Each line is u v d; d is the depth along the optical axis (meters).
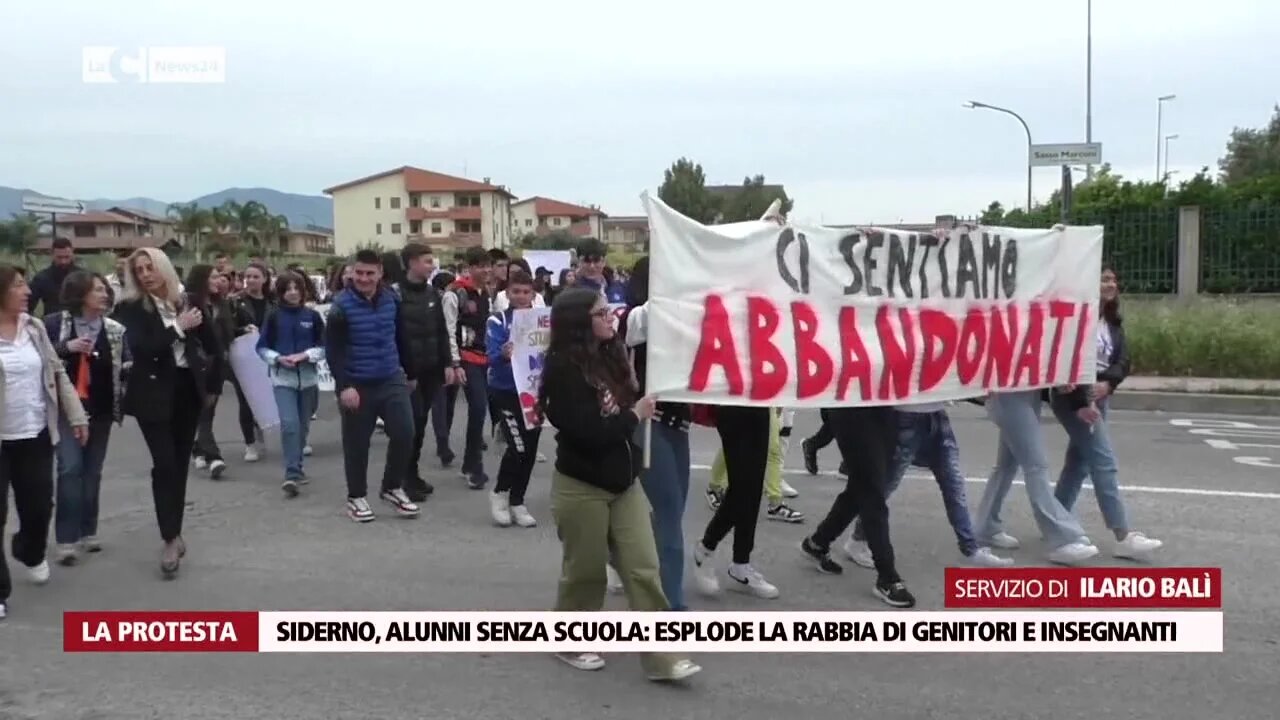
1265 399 13.35
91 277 6.52
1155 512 7.50
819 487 8.44
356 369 7.31
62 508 6.31
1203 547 6.59
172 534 6.10
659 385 4.92
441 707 4.34
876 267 5.55
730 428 5.48
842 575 6.11
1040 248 6.15
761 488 5.55
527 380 7.17
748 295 5.19
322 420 12.31
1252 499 7.91
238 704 4.39
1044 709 4.32
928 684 4.57
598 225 107.88
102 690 4.53
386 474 7.60
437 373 8.16
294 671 4.74
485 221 95.00
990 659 4.84
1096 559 6.35
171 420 6.11
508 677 4.65
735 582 5.92
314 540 6.91
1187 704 4.36
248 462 9.73
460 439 11.03
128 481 8.80
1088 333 6.32
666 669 4.50
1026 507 7.70
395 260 8.90
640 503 4.60
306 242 106.88
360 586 5.91
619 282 13.12
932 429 6.16
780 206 5.52
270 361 8.36
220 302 9.28
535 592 5.79
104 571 6.22
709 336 5.08
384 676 4.67
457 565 6.32
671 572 5.05
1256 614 5.40
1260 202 19.97
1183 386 14.48
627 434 4.38
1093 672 4.70
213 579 6.05
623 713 4.27
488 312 8.59
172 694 4.49
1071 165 19.78
